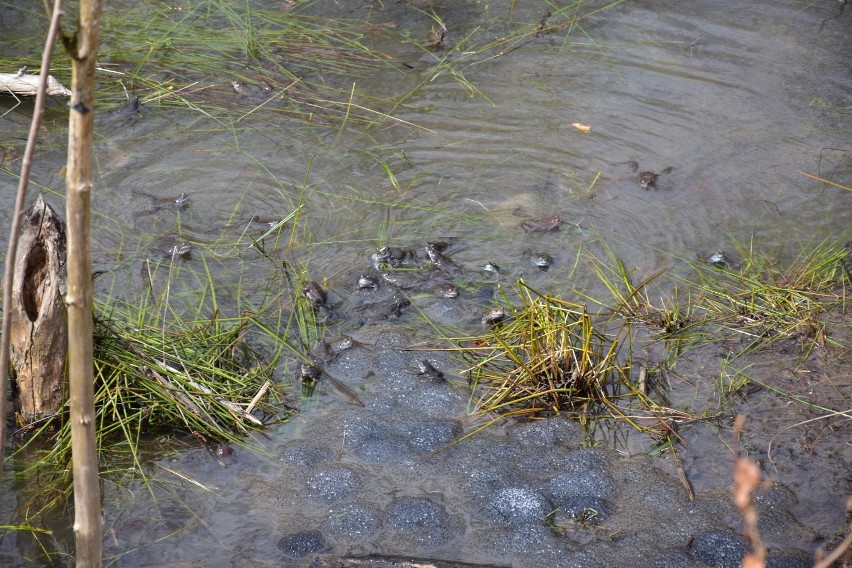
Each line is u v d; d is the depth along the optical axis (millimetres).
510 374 4887
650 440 4551
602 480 4312
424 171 6961
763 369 5008
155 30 8750
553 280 5797
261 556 3850
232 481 4281
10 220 6105
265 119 7570
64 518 4008
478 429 4656
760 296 5582
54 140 7094
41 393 4422
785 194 6645
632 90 8008
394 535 4000
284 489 4238
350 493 4230
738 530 4016
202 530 3986
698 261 5961
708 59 8445
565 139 7355
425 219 6422
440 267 5891
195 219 6348
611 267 5910
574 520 4094
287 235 6227
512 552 3914
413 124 7535
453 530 4031
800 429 4582
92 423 2674
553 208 6551
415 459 4457
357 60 8438
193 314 5383
